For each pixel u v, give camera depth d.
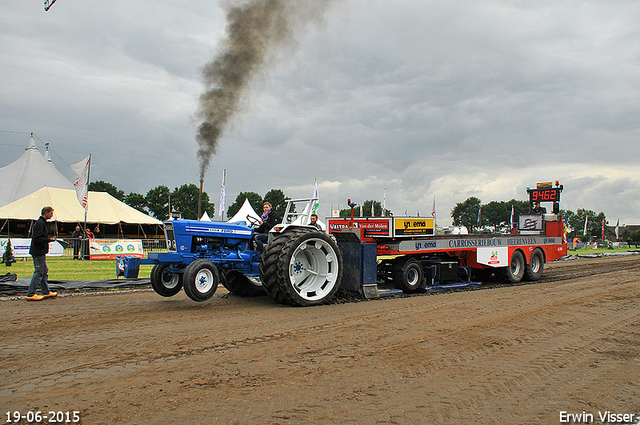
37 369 3.71
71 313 6.16
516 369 3.95
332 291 7.36
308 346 4.55
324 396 3.22
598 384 3.63
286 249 6.86
